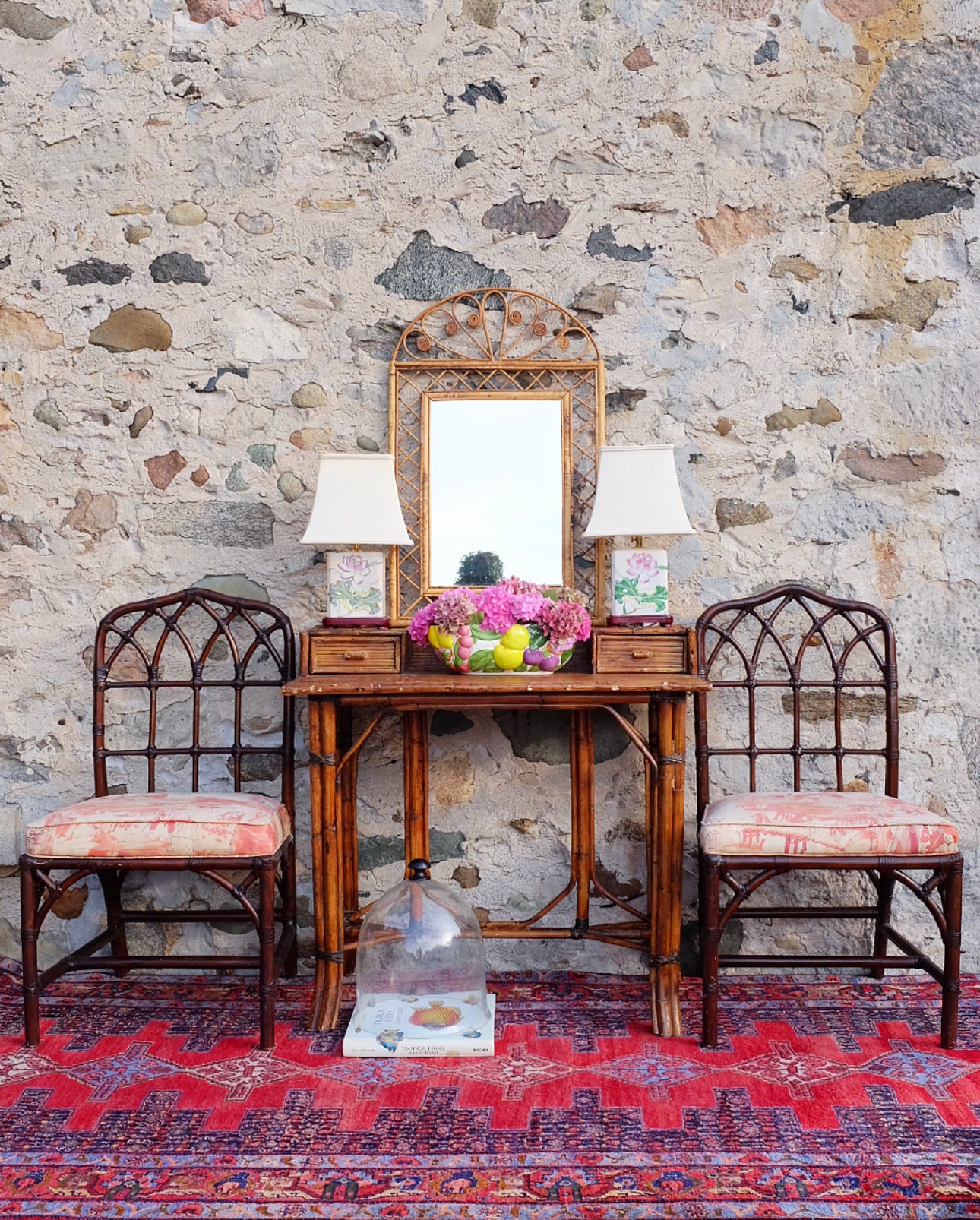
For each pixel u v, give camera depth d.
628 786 2.60
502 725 2.60
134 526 2.63
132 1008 2.37
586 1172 1.67
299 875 2.61
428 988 2.25
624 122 2.59
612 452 2.40
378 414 2.62
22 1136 1.81
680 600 2.61
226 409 2.62
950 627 2.58
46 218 2.62
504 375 2.61
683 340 2.60
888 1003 2.37
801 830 2.11
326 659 2.36
